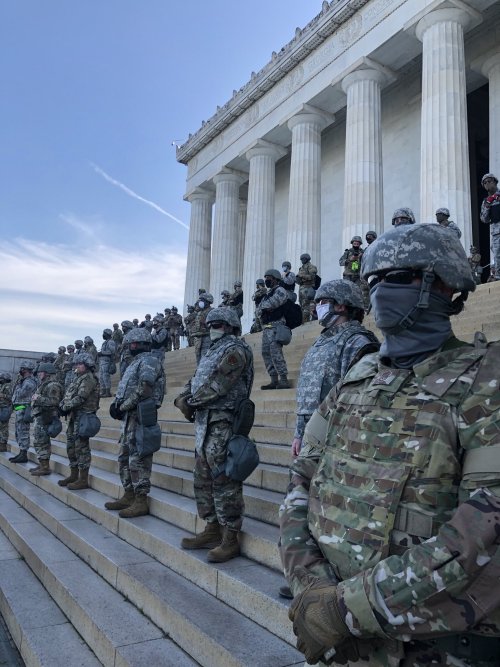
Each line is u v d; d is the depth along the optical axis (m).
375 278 1.69
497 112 17.08
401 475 1.39
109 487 7.16
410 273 1.59
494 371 1.39
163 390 6.07
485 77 18.73
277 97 22.62
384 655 1.34
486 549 1.18
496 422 1.30
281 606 3.09
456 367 1.46
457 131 14.84
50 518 6.80
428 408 1.42
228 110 25.23
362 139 17.78
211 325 4.52
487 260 22.12
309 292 14.27
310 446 1.84
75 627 4.17
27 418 11.67
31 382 11.90
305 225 20.22
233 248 25.72
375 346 2.11
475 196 22.25
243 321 22.39
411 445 1.40
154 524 5.32
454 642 1.30
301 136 21.05
